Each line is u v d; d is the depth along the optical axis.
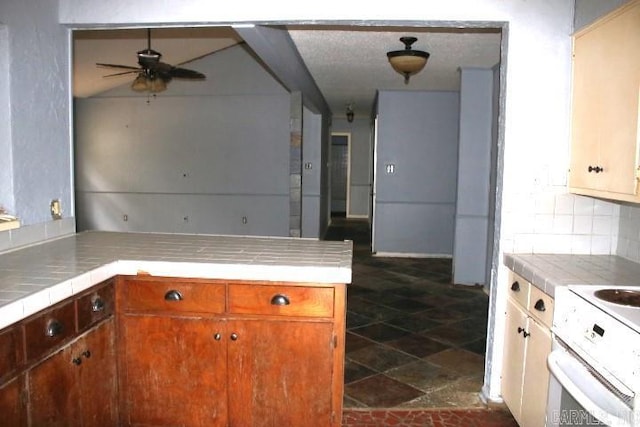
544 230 2.58
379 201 7.14
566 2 2.44
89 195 8.27
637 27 1.85
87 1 2.52
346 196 12.98
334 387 2.07
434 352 3.46
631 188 1.88
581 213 2.56
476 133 5.31
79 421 1.84
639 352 1.31
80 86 7.50
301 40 3.88
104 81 7.55
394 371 3.13
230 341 2.08
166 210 8.16
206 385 2.12
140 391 2.14
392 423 2.50
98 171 8.22
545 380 1.98
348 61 4.76
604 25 2.12
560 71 2.48
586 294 1.72
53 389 1.67
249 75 7.78
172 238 2.67
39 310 1.57
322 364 2.05
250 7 2.45
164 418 2.15
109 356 2.05
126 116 8.07
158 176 8.12
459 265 5.45
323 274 1.98
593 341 1.57
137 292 2.09
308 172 8.31
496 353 2.63
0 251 2.18
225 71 7.81
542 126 2.52
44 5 2.42
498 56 4.52
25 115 2.32
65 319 1.74
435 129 6.97
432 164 7.02
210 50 7.28
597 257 2.50
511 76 2.50
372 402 2.71
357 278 5.75
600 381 1.51
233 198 8.02
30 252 2.22
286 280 2.01
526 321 2.24
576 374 1.62
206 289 2.06
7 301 1.46
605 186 2.10
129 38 5.92
